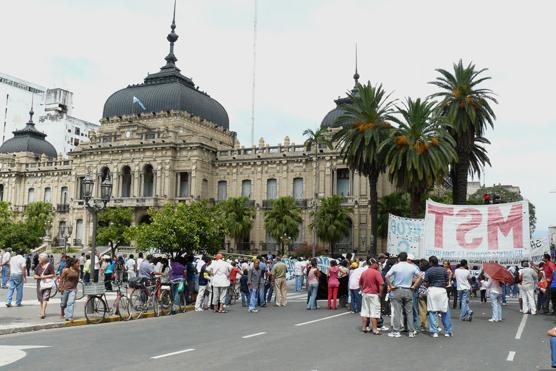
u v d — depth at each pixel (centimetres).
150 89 9412
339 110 8388
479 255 3241
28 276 5856
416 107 4972
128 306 2755
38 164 10794
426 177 4906
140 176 8944
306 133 7512
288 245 8088
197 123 9406
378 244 7650
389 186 7831
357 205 7881
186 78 9788
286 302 3569
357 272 2972
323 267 4578
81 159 9550
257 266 3134
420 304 2352
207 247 3706
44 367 1502
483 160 5534
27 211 8981
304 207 8319
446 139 5056
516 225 3194
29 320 2464
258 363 1566
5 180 11044
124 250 8119
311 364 1557
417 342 2000
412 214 5109
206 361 1593
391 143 5097
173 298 3050
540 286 3138
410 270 2136
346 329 2323
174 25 9900
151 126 9225
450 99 5119
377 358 1666
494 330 2358
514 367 1571
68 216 10031
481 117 5172
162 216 3653
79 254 8081
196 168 8669
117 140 9206
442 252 3309
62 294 2539
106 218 7575
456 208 3319
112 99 9694
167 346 1866
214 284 3083
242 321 2631
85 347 1842
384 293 2844
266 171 8762
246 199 8088
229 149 9088
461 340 2062
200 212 3766
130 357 1658
